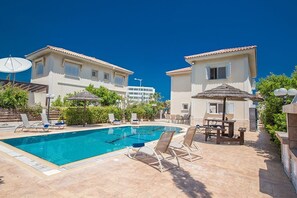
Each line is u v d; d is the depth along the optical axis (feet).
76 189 13.38
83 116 54.44
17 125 43.37
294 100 15.51
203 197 12.93
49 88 67.67
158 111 96.12
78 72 77.66
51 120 50.70
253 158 23.04
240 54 54.75
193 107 62.18
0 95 45.88
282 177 16.88
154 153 18.93
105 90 75.97
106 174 16.44
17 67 57.57
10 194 12.30
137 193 13.16
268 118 30.32
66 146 33.58
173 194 13.20
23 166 17.60
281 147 21.54
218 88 33.42
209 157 23.29
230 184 15.19
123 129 55.62
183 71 79.15
